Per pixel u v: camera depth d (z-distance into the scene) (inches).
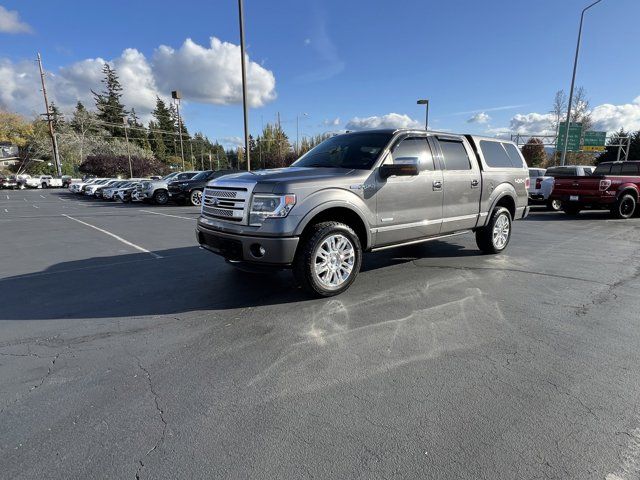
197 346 134.3
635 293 189.3
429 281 207.9
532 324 151.9
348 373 116.3
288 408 99.7
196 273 229.3
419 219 213.2
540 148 2070.6
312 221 177.9
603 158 2097.7
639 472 78.4
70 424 94.1
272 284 203.6
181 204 839.1
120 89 3526.1
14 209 780.0
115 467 80.4
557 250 290.4
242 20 567.5
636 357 126.0
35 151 2669.8
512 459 82.0
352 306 170.6
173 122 4035.4
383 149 199.0
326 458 82.4
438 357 125.7
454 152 236.5
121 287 203.0
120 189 1037.2
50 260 271.0
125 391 107.9
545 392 106.3
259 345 134.6
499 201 276.2
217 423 94.1
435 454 83.4
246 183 171.3
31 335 144.6
